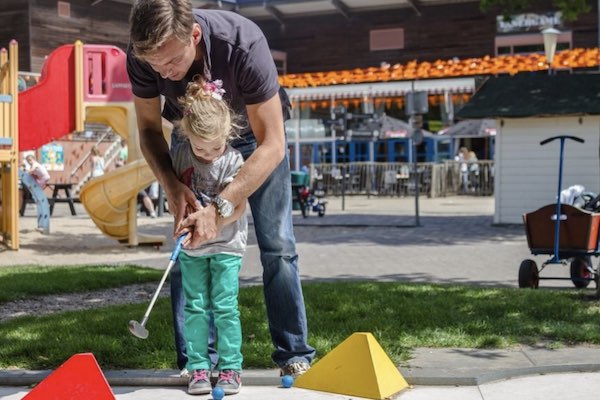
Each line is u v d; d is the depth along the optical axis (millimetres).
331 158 40031
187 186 5035
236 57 4781
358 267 13031
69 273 11391
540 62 32562
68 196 25453
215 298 5176
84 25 38781
